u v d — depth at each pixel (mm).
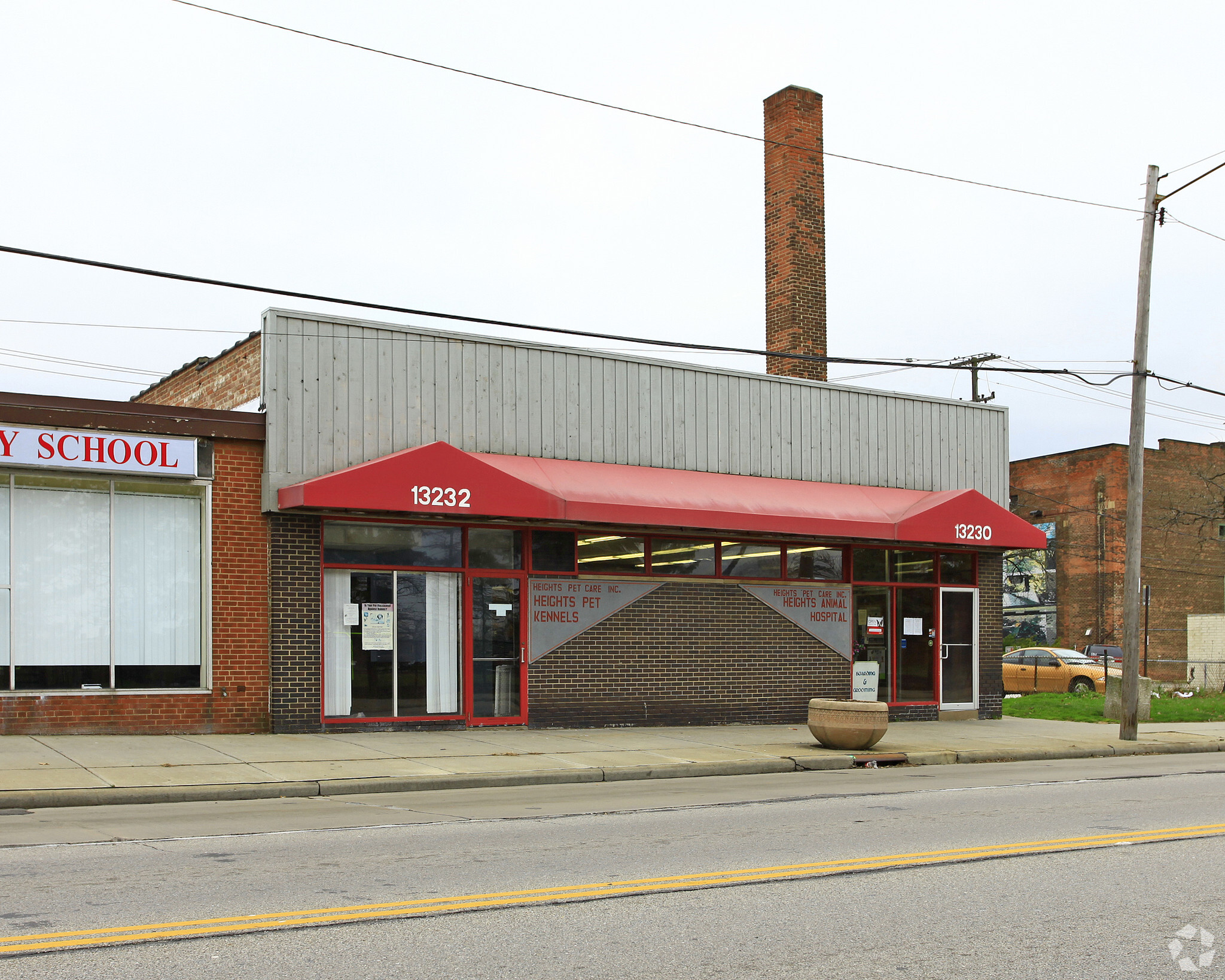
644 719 19922
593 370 19922
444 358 18453
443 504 16969
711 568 20922
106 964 5738
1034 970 5973
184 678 16516
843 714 17438
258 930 6449
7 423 15266
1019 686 35500
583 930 6598
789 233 26391
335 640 17422
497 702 18688
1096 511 48875
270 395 16922
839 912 7148
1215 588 50562
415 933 6453
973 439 24656
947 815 11375
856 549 22656
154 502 16484
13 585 15500
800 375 25953
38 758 13617
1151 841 9898
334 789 12820
